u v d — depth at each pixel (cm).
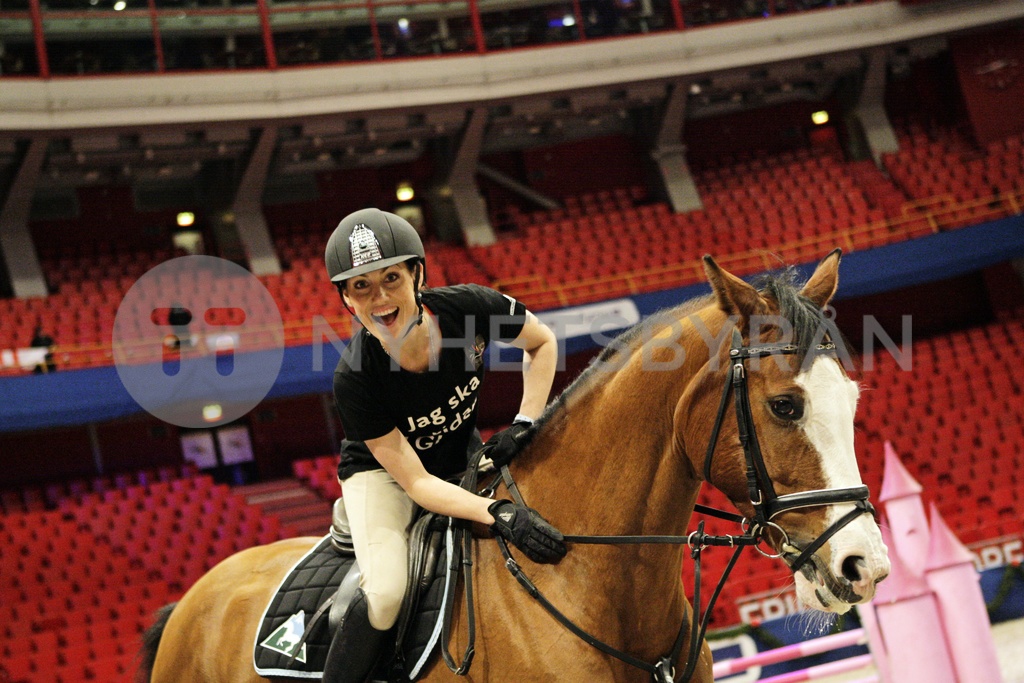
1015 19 1964
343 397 263
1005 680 679
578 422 270
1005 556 937
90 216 1803
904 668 473
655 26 1909
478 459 283
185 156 1680
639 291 1689
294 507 1379
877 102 2072
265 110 1644
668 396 252
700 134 2159
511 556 261
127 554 1176
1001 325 1639
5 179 1623
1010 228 1670
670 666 258
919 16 1948
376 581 265
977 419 1360
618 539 252
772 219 1866
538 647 249
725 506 1137
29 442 1472
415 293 262
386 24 1870
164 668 348
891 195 1912
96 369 1319
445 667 262
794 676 557
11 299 1530
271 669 297
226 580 347
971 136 2019
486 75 1791
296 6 1755
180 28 1705
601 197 2042
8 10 1616
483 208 1931
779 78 1980
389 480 282
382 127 1775
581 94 1847
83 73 1567
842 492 216
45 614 1027
